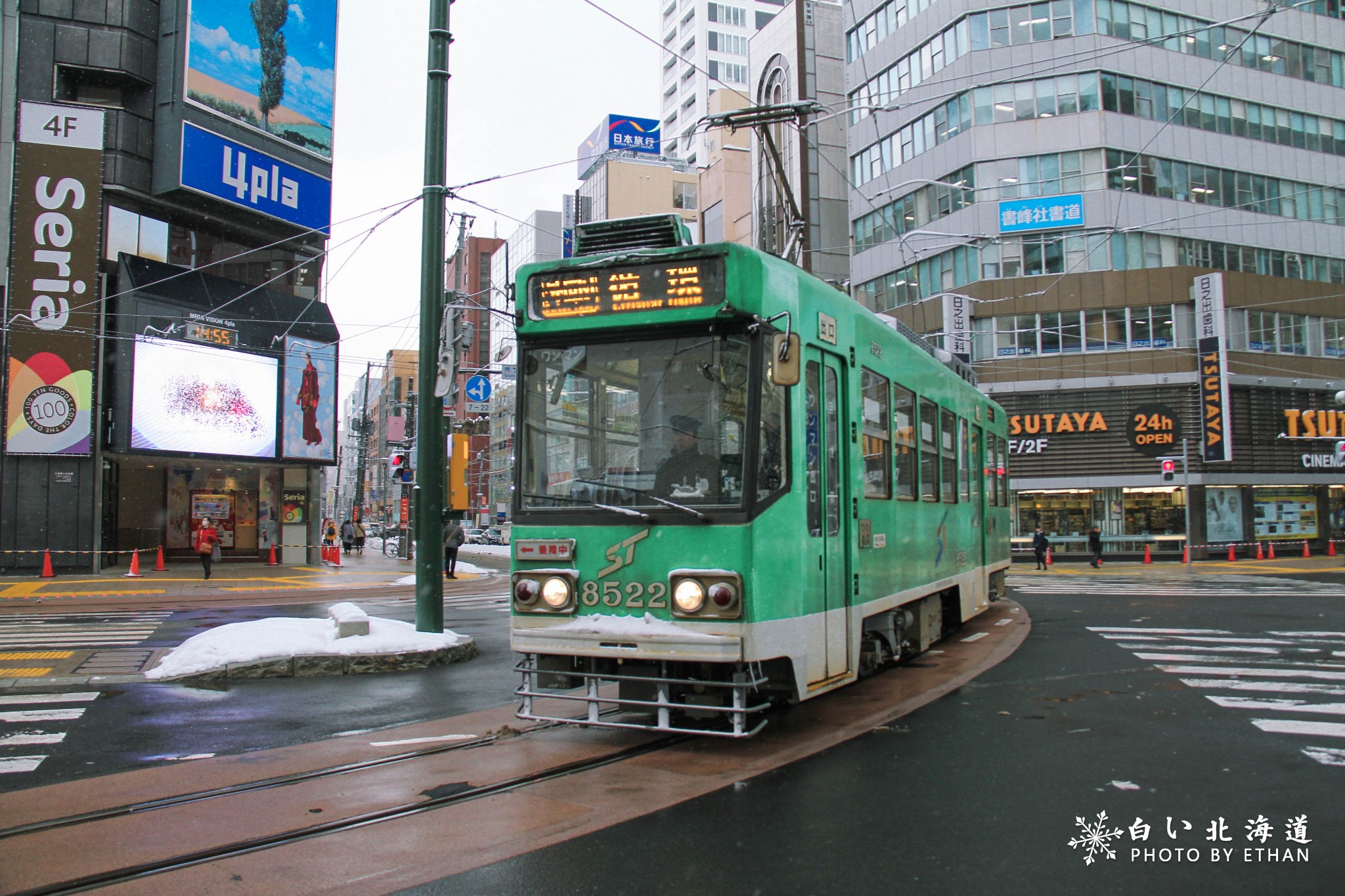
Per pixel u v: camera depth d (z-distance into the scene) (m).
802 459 6.77
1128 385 33.41
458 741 6.79
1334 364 36.03
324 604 18.78
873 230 39.44
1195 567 30.31
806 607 6.66
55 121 24.80
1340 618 15.10
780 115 13.74
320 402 30.50
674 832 4.78
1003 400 34.78
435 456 11.30
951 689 8.92
